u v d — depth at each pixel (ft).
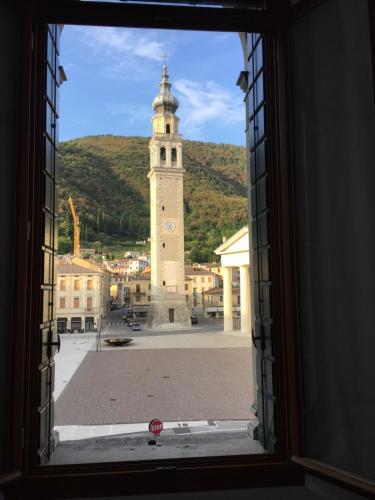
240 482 9.31
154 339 112.88
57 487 8.89
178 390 49.21
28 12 9.71
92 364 70.28
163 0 11.02
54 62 12.26
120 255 230.27
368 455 8.63
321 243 9.75
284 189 10.43
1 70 9.27
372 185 8.73
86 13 10.39
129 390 49.47
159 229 155.53
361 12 9.07
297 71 10.50
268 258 11.21
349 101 9.29
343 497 8.73
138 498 9.01
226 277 127.24
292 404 9.86
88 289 133.39
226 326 127.34
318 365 9.69
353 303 9.07
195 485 9.15
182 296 154.40
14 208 9.30
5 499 8.64
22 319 9.09
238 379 56.24
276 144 10.87
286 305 10.25
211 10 10.64
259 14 10.77
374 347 8.64
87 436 28.17
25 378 9.29
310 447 9.64
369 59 8.88
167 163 159.02
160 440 13.35
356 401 8.91
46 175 10.93
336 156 9.51
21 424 8.87
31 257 9.65
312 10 10.16
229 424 29.40
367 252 8.83
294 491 9.30
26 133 9.48
